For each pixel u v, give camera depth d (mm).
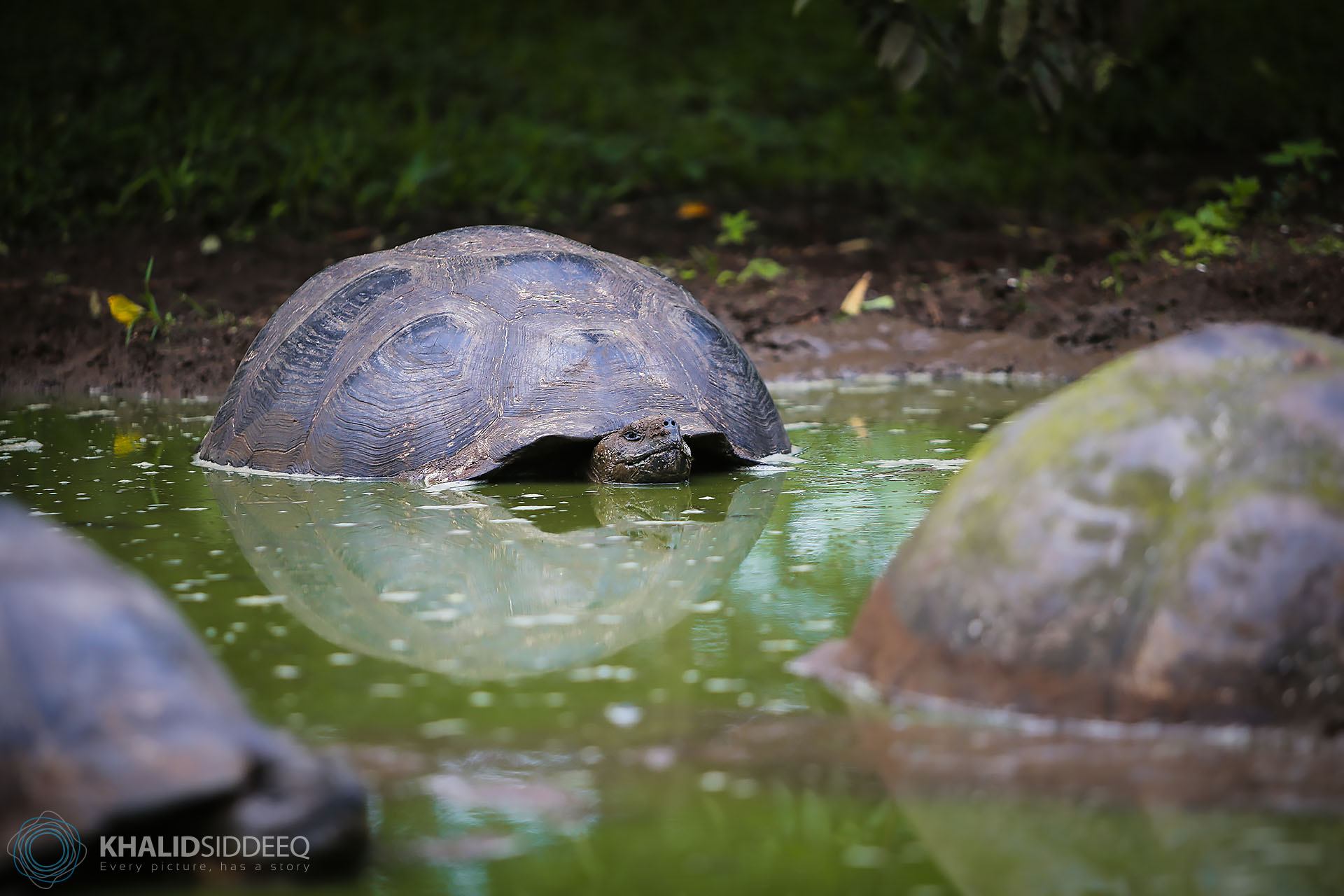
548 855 4930
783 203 26250
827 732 5906
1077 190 27000
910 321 18438
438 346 11461
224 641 7137
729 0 43625
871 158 29375
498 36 39219
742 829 5117
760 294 19781
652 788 5441
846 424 13859
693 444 11453
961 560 6223
